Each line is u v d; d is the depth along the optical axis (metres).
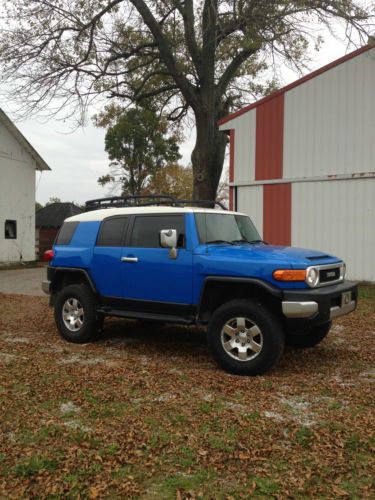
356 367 5.66
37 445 3.57
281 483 3.06
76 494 2.95
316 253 5.81
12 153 23.27
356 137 12.37
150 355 6.20
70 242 7.09
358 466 3.26
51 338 7.24
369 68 12.14
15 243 23.61
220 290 5.71
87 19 16.97
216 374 5.32
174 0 17.09
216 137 19.50
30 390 4.74
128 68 20.27
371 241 12.24
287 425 3.92
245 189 14.26
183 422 3.98
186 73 19.47
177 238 5.94
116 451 3.47
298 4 14.88
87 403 4.40
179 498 2.91
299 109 13.22
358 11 14.80
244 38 15.72
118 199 7.39
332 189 12.78
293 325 5.21
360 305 9.62
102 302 6.67
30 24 16.19
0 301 11.20
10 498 2.92
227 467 3.27
